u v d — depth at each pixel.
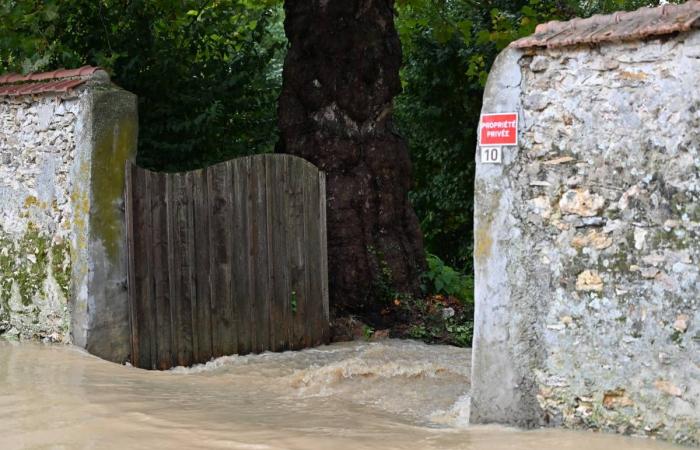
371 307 10.30
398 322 10.16
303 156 10.42
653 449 4.64
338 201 10.29
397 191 10.84
